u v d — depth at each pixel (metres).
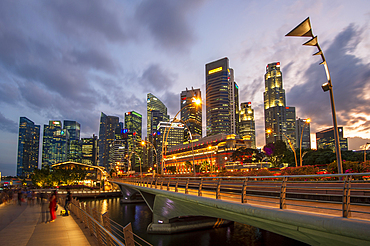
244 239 31.42
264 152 133.38
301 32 16.06
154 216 36.66
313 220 7.90
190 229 35.25
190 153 193.50
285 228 9.62
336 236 7.48
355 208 9.79
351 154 82.62
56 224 17.67
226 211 13.20
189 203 19.59
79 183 172.12
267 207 10.36
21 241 12.12
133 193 78.19
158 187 31.92
